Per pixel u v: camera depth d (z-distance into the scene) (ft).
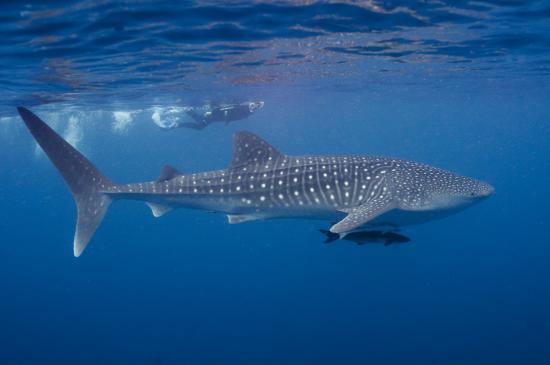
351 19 39.42
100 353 79.46
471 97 124.26
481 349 63.77
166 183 32.14
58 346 84.58
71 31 37.83
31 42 40.60
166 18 36.19
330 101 134.62
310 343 74.08
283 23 39.73
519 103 139.13
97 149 326.44
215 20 37.68
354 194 29.09
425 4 35.88
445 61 63.67
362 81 87.45
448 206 28.09
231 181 31.42
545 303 80.23
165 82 70.69
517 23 41.83
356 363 64.59
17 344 86.38
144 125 167.53
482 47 53.52
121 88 75.15
